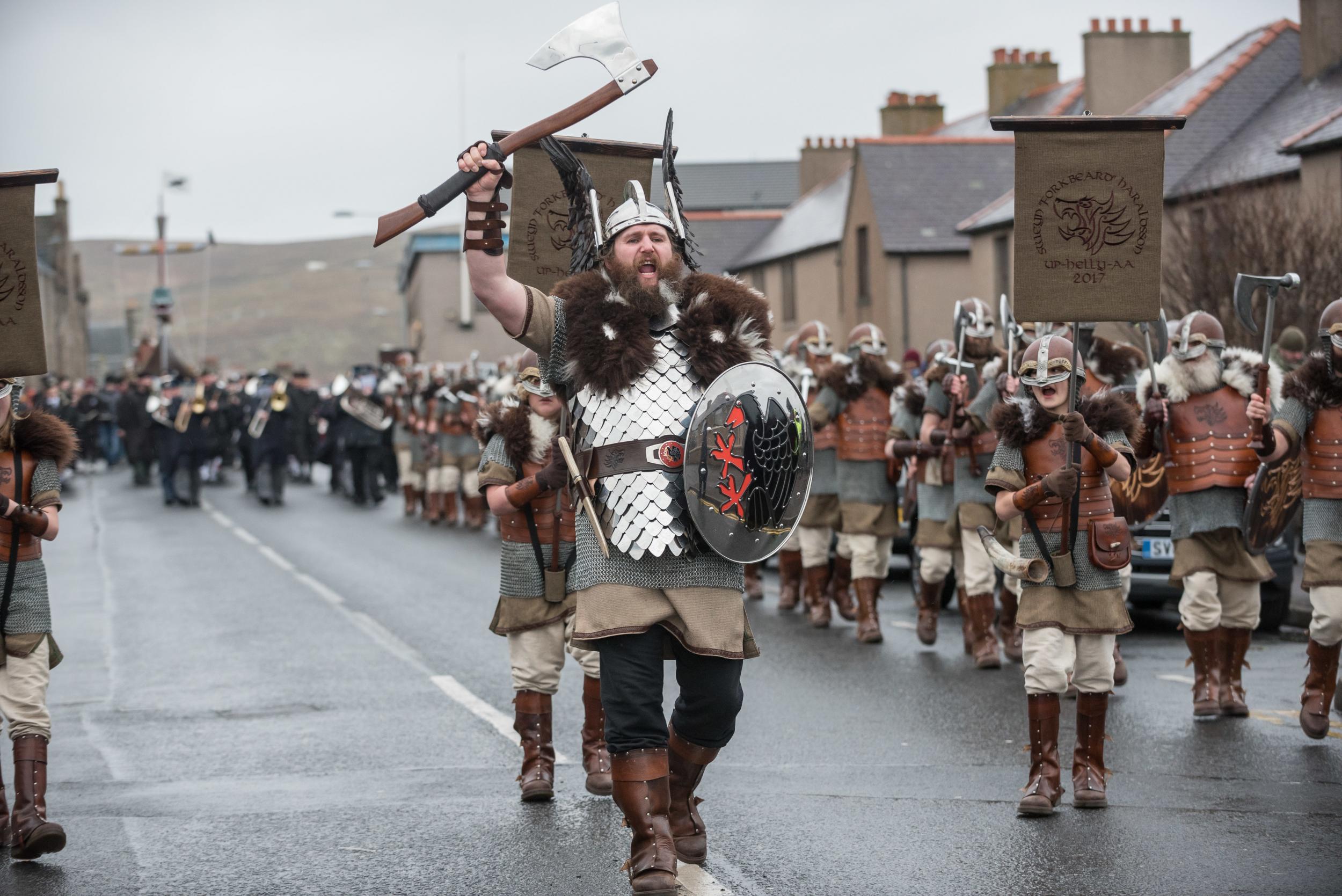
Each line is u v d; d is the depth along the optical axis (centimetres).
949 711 1831
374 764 1611
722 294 1088
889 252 6856
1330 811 1332
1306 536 1650
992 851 1221
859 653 2298
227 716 1903
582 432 1077
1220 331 1812
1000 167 7212
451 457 4653
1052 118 1285
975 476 2141
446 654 2339
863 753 1612
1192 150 5241
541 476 1157
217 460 6919
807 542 2595
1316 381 1638
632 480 1046
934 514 2311
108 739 1775
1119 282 1298
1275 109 5150
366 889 1161
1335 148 4172
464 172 1018
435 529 4628
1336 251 3494
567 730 1748
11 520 1289
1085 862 1187
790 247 8312
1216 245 3656
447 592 3114
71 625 2752
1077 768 1385
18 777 1266
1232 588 1777
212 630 2661
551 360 1083
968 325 2216
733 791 1436
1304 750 1588
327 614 2820
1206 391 1809
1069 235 1296
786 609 2834
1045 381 1391
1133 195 1294
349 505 5612
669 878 1033
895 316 6888
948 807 1369
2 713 1295
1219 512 1773
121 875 1212
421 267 13838
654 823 1048
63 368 16338
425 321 13838
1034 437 1398
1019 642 2233
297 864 1230
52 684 2164
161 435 5566
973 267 6556
